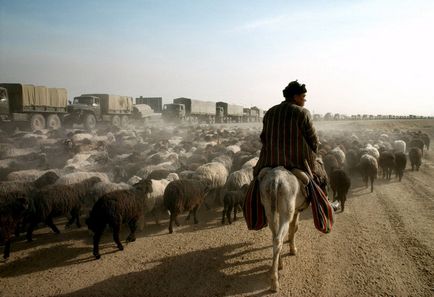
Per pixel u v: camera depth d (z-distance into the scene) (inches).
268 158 207.9
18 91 964.0
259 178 201.8
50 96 1051.3
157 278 205.9
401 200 389.7
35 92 999.6
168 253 244.1
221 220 327.9
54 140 786.8
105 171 482.6
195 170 434.3
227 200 313.6
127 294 187.6
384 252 240.8
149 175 420.5
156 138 948.6
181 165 494.6
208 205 384.8
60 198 280.7
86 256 239.9
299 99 218.1
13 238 275.9
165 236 282.0
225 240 270.1
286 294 185.8
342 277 204.7
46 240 271.7
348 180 346.3
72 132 904.9
